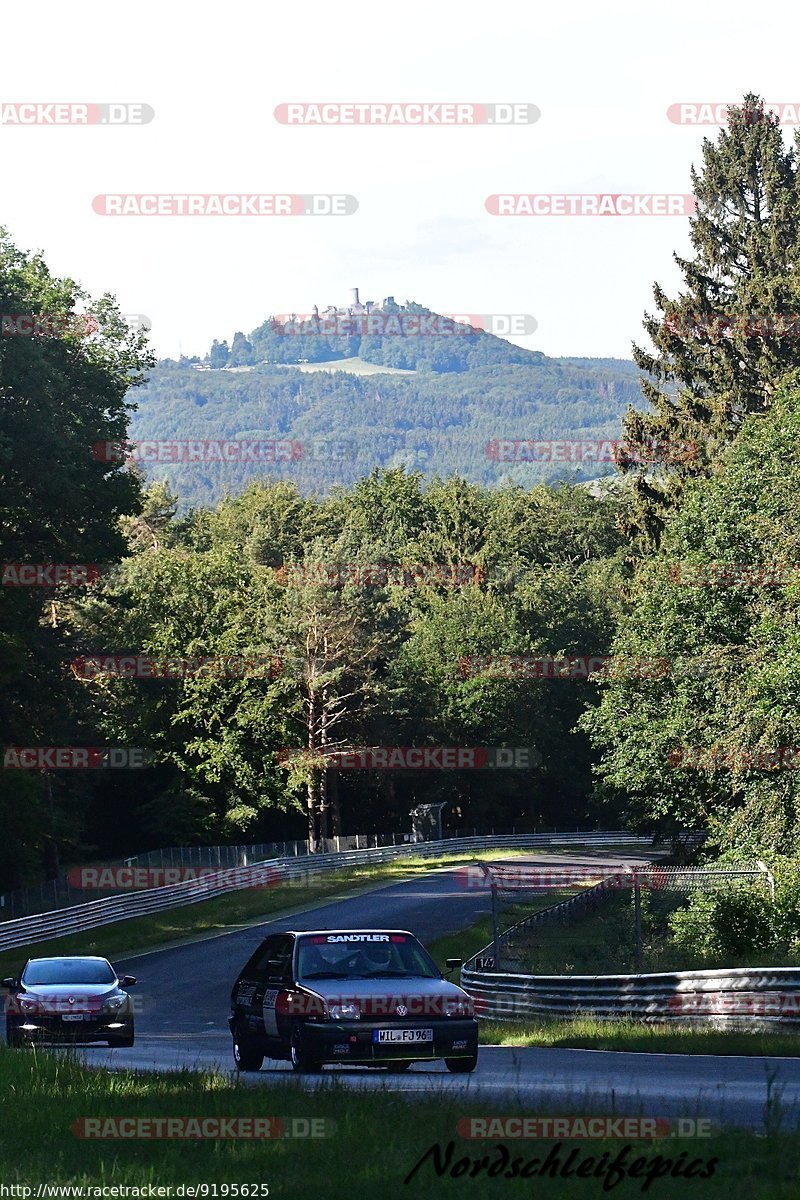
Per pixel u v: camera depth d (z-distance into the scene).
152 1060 37.03
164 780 159.38
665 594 85.62
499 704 189.00
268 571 187.50
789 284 113.62
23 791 98.12
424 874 144.25
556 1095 24.20
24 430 83.88
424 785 190.88
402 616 194.75
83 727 140.12
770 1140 17.27
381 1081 27.89
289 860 135.88
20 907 93.00
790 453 79.50
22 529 93.06
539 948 65.94
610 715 89.88
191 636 160.62
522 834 194.25
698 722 81.88
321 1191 15.77
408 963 31.62
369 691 174.50
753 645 80.50
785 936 54.16
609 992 47.31
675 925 64.94
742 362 116.44
